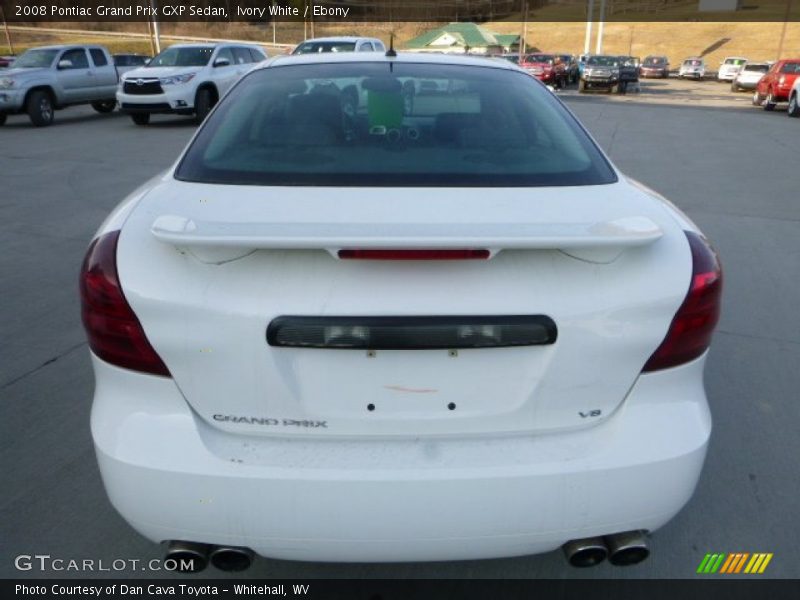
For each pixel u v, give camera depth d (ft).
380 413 6.00
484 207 6.47
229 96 8.83
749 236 21.80
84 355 13.16
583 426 6.18
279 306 5.74
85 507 8.84
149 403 6.08
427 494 5.86
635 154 38.83
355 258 5.57
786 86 72.33
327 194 6.71
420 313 5.73
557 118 8.56
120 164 34.35
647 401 6.20
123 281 5.96
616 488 6.04
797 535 8.51
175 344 5.87
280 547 6.07
